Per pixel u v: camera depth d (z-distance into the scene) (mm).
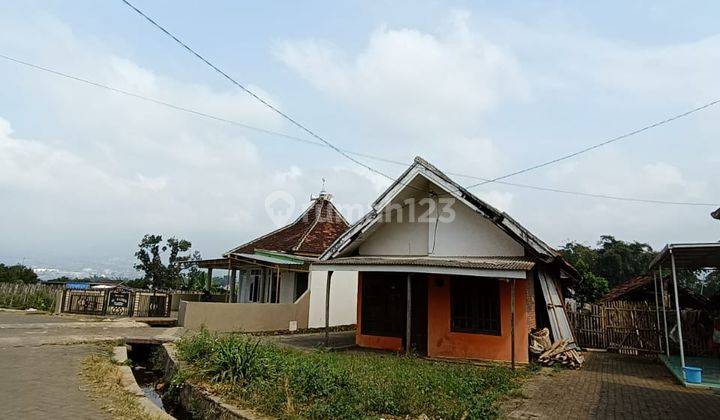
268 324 18016
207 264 23672
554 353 12258
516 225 12359
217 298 25953
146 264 32438
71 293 21094
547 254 12039
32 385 7746
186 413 7867
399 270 12422
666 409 7785
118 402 6938
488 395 7875
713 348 14414
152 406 7023
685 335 14891
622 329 15859
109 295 20516
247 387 7453
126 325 17031
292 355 10320
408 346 12445
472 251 13773
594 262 37750
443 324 13219
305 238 22266
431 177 13391
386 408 6656
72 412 6367
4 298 24688
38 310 22109
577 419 7074
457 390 7973
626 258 36938
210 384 7934
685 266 13602
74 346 11734
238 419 6305
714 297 17969
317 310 19688
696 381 9891
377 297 14930
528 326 12781
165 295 21438
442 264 11820
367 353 13383
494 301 12820
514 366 11234
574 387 9531
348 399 6809
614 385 9836
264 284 23047
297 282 21094
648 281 19000
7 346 11258
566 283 19109
